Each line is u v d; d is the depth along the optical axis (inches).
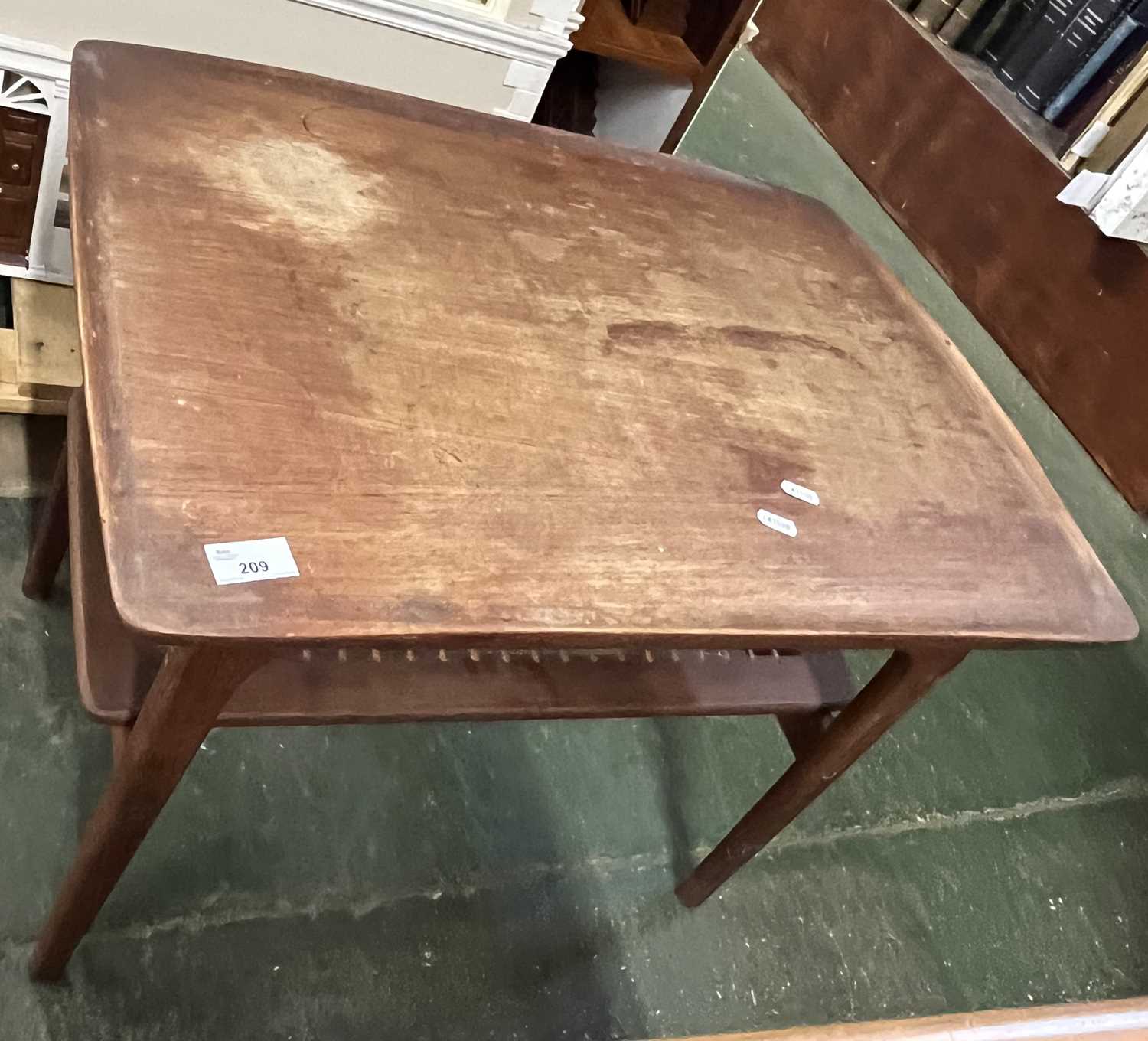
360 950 48.2
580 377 36.3
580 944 52.5
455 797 54.5
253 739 51.9
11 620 50.3
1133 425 98.6
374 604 27.1
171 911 46.1
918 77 113.0
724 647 32.1
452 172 41.1
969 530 39.4
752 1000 54.4
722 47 69.8
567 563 30.6
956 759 71.6
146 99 36.7
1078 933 65.3
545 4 56.7
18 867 44.5
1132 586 91.6
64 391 55.0
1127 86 95.3
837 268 48.6
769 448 37.9
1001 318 109.4
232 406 29.4
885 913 60.9
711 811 60.1
